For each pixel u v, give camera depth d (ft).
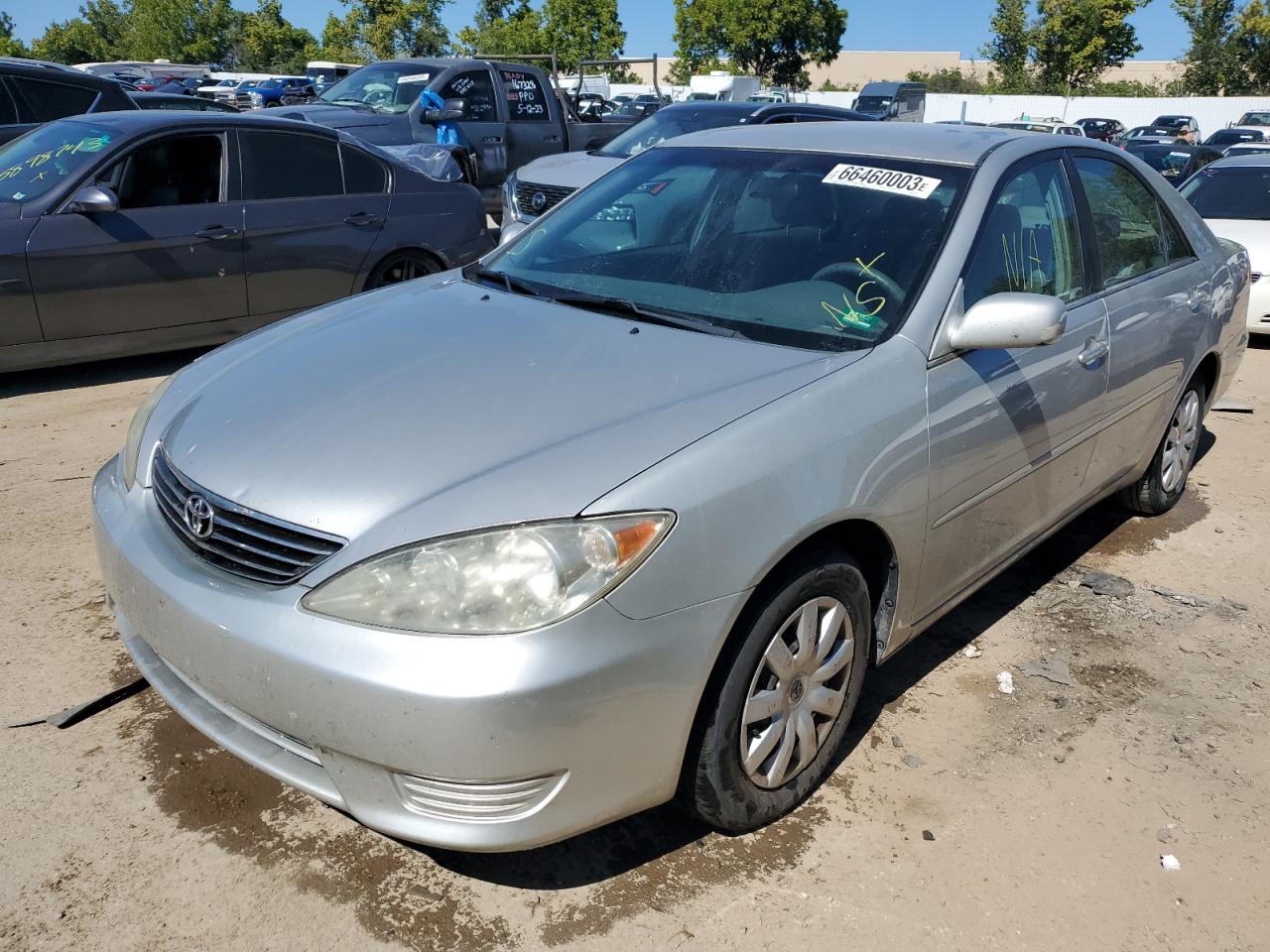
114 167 19.39
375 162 22.93
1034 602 12.57
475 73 37.22
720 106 31.58
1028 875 8.07
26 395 19.13
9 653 10.48
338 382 8.51
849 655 8.64
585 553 6.64
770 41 152.87
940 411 8.87
